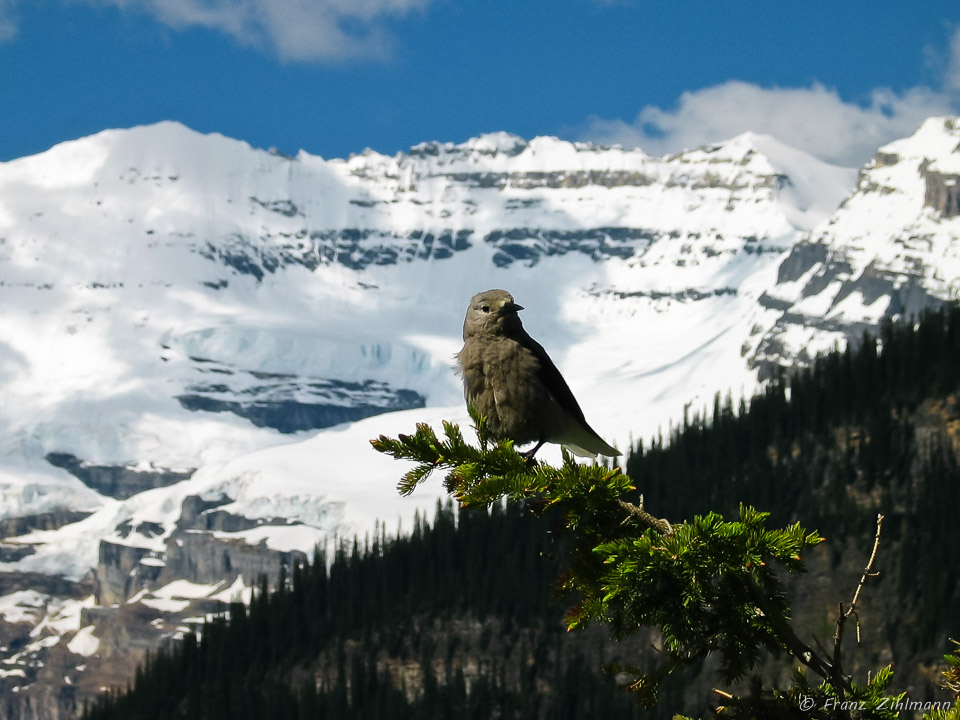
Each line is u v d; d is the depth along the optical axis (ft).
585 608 23.48
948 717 23.66
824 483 539.29
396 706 487.61
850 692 22.81
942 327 594.65
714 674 22.75
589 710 463.83
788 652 22.66
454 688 494.18
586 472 24.84
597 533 24.72
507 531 539.29
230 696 531.50
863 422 555.28
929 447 529.45
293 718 508.12
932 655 415.64
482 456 26.94
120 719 537.65
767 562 22.15
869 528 484.74
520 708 475.31
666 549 22.12
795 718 22.41
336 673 529.45
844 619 22.38
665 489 567.18
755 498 538.06
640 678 23.04
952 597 437.99
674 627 22.35
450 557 554.87
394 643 525.75
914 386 567.59
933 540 465.47
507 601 514.68
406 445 27.78
